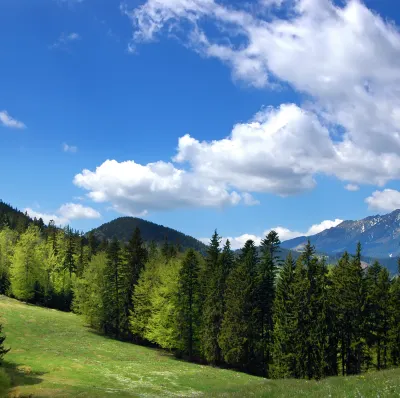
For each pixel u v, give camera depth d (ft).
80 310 292.20
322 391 66.80
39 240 411.34
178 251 386.93
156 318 233.14
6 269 371.56
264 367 203.10
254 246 230.07
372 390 56.03
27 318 265.95
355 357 185.16
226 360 203.21
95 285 278.05
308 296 177.58
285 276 188.14
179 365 200.44
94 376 156.66
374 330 183.32
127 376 162.50
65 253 375.45
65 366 169.68
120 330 276.21
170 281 236.63
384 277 199.31
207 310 219.20
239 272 210.59
